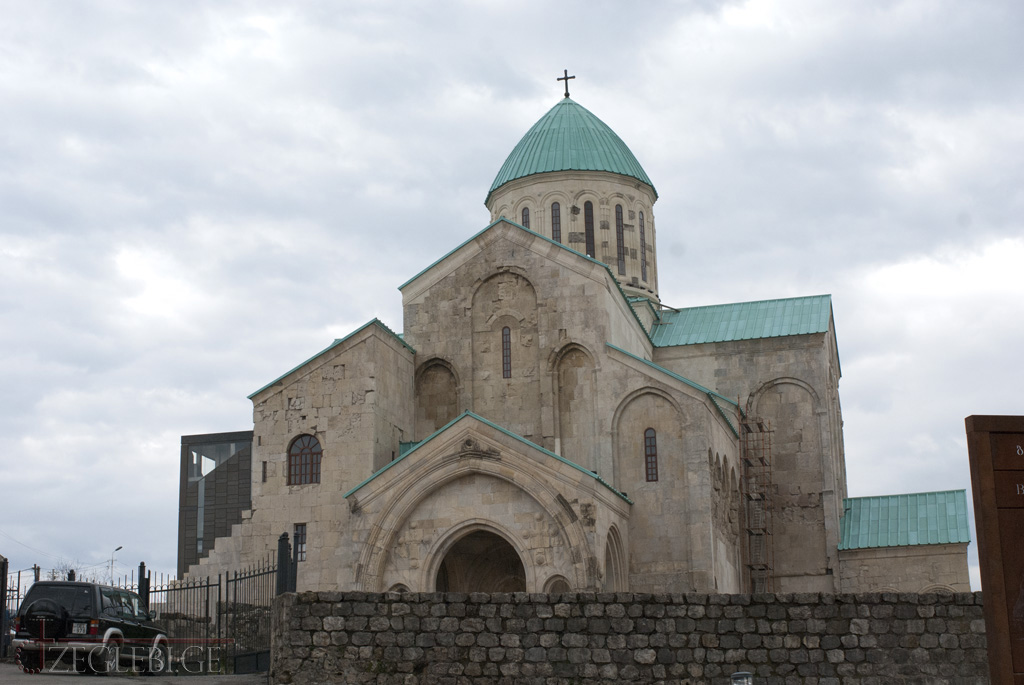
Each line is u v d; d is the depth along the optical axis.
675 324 66.38
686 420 51.53
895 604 29.39
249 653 40.16
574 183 66.00
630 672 29.05
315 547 51.44
